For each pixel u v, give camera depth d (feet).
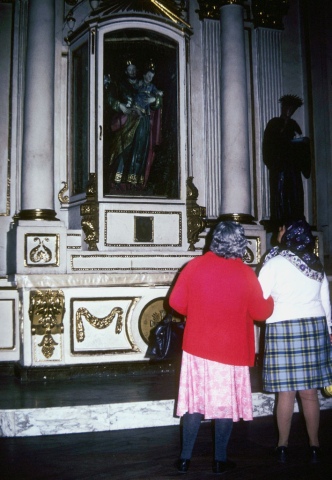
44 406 11.23
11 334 15.81
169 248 16.80
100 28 16.62
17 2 17.54
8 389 13.26
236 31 18.24
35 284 14.62
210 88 19.10
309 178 20.08
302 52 20.48
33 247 15.01
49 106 16.21
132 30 17.16
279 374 9.16
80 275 15.03
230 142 18.03
